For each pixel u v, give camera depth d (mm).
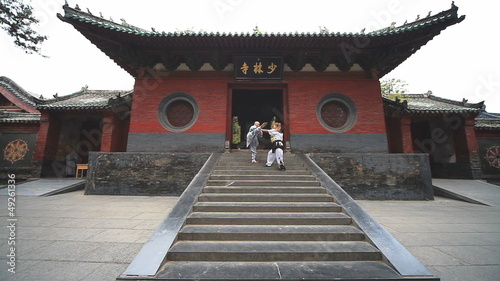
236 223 4723
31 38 12406
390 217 6520
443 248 4195
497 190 10609
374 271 3277
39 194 9477
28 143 15289
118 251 3924
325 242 4113
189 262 3557
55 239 4453
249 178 7586
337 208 5383
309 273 3221
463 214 6961
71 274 3162
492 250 4117
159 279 3023
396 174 9805
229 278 3080
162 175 9938
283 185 7074
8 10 11188
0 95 17734
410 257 3521
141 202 8242
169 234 4047
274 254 3641
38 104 14281
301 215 5023
